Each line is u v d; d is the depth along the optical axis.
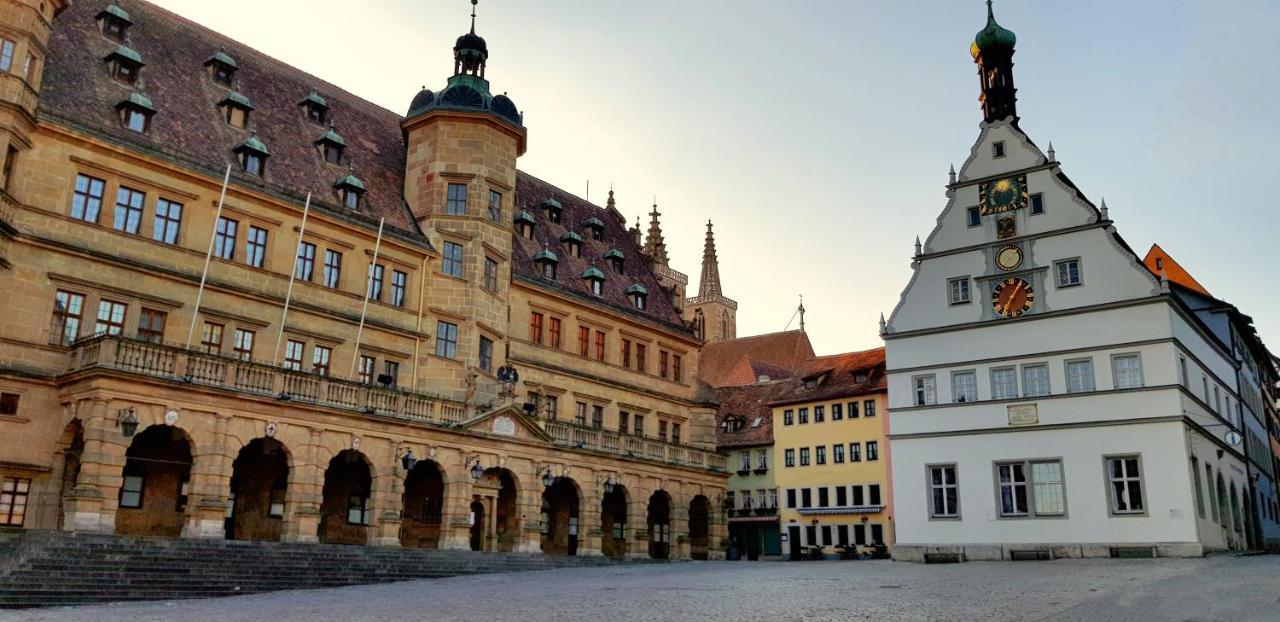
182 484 42.53
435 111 56.16
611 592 26.75
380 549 41.66
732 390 95.94
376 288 51.62
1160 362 46.66
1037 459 48.97
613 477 59.06
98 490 35.16
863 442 79.38
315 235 49.09
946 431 51.81
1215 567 32.31
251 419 40.25
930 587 26.05
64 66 42.75
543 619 19.28
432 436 47.59
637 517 60.72
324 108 56.06
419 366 52.41
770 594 24.73
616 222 80.44
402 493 46.19
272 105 53.38
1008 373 50.97
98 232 40.88
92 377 36.41
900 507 52.44
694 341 75.62
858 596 23.41
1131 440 46.66
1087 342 48.81
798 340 118.50
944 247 54.31
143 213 42.75
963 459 51.06
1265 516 68.81
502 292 57.59
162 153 43.41
